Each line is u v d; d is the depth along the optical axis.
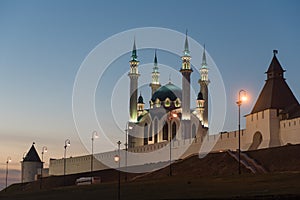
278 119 134.88
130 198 82.75
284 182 80.69
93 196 94.44
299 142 125.81
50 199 102.19
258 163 119.00
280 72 147.25
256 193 70.62
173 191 85.19
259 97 146.00
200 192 79.31
